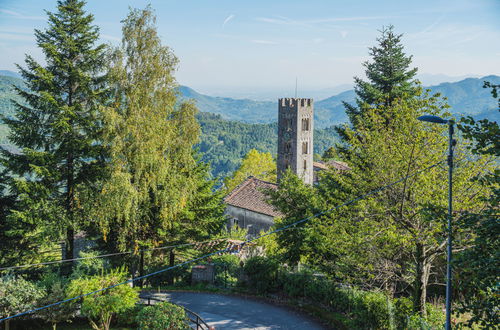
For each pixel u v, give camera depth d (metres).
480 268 10.07
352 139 24.03
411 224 20.06
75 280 23.31
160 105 29.64
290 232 26.94
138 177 28.58
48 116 29.41
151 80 29.14
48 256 35.28
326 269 24.80
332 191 26.47
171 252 34.06
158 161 29.27
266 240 36.19
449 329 13.18
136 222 29.80
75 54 30.53
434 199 19.28
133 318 23.86
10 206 31.03
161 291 30.19
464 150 19.70
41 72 28.11
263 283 27.97
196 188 32.88
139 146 28.12
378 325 19.94
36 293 22.62
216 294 28.94
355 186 23.64
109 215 28.12
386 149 21.58
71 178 30.66
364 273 21.52
